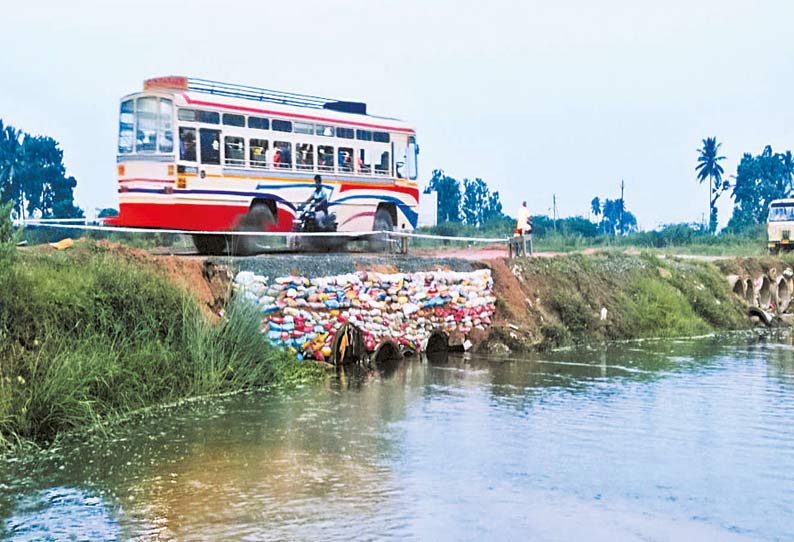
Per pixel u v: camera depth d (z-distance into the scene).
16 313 13.14
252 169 21.34
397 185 25.91
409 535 8.73
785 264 36.34
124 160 20.02
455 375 18.41
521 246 26.61
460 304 22.38
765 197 108.75
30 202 47.56
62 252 15.68
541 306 24.95
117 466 10.87
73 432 12.27
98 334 13.91
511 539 8.72
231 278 17.59
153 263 16.75
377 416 14.07
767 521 9.38
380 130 25.27
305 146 22.81
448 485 10.42
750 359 22.05
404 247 26.23
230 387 15.66
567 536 8.84
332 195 23.66
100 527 8.80
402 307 20.70
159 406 14.06
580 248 45.47
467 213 88.38
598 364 20.62
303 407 14.62
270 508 9.44
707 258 36.12
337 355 18.73
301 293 18.31
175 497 9.74
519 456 11.77
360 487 10.26
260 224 21.72
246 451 11.70
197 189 20.12
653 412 14.83
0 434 11.37
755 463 11.60
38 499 9.60
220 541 8.45
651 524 9.24
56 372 12.45
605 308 26.31
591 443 12.56
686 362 21.30
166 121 19.69
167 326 15.40
